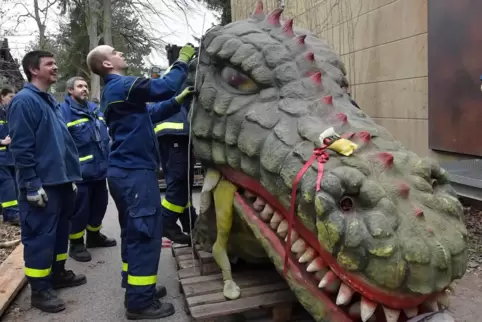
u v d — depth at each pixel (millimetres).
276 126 2344
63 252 3725
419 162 2041
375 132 2219
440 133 5762
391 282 1718
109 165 3113
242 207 2672
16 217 5891
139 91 2924
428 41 5816
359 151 2047
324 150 2037
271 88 2533
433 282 1720
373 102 6977
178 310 3277
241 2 9008
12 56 12352
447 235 1795
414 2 6039
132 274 3080
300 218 2078
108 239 4898
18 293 3688
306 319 2818
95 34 19391
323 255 1991
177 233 4090
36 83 3379
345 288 1889
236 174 2711
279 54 2586
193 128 2939
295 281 2199
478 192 4582
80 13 21484
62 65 23578
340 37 7527
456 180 4688
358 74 7227
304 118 2295
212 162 2895
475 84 5191
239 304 2732
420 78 6074
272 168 2236
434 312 1853
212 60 2852
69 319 3230
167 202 4078
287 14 8781
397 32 6375
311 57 2582
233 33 2783
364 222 1785
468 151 5367
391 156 1970
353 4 7180
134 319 3158
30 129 3182
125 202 3055
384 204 1794
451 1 5410
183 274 3254
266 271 3191
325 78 2574
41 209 3295
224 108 2676
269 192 2342
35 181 3197
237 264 3275
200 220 3258
